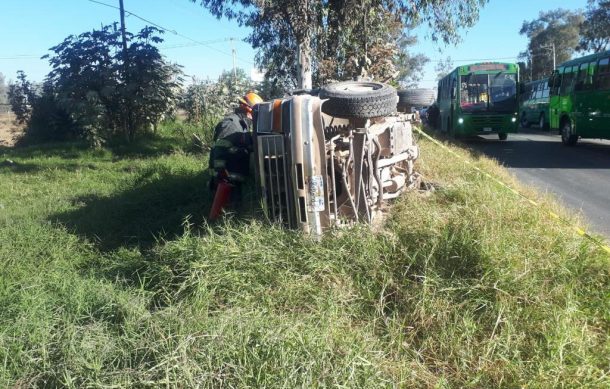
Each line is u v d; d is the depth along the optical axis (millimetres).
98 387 2742
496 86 20047
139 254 5137
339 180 4965
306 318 3496
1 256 5191
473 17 13227
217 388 2770
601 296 3863
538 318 3498
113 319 3590
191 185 8297
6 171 12367
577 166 13078
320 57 12516
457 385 3088
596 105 16328
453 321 3523
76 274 4645
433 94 7754
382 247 4297
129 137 16531
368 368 2941
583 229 5520
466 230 4391
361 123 4930
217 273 3973
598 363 3176
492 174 8984
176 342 3051
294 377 2779
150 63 15555
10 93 20781
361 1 11953
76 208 7875
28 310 3703
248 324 3256
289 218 4707
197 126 16734
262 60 14398
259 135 4832
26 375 3006
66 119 18906
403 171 6539
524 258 4105
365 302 3793
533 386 2947
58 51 15430
